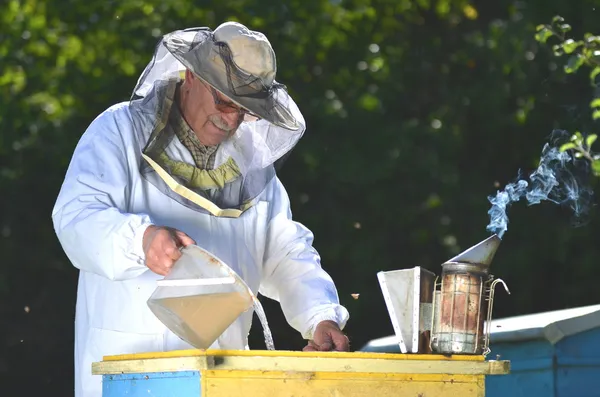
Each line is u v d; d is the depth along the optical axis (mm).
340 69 25250
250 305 7156
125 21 25453
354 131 23328
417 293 7527
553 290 22750
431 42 25609
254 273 8797
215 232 8531
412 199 23141
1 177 23047
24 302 23078
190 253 7297
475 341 7363
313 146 22938
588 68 22062
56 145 23391
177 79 8484
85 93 24672
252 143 8742
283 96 8586
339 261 22766
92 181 8156
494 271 22391
